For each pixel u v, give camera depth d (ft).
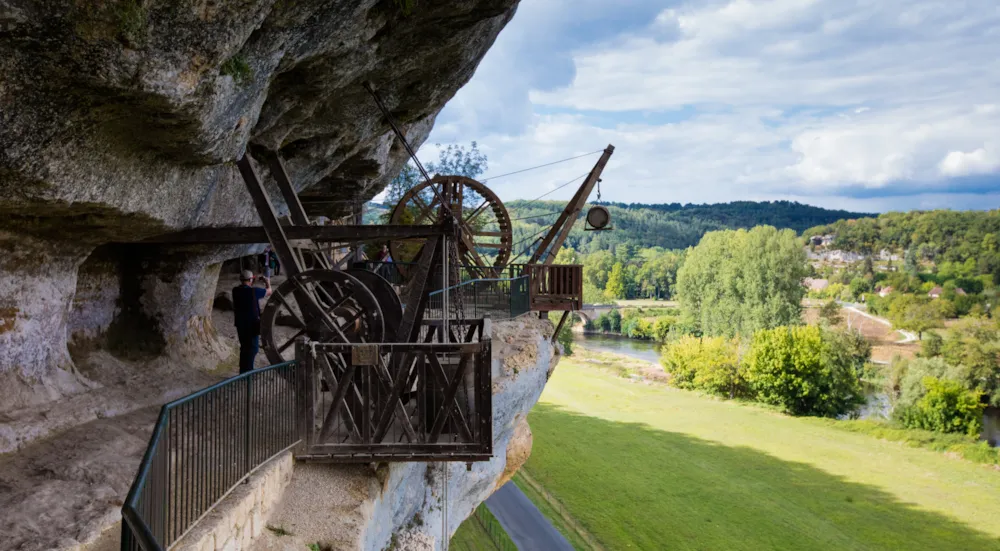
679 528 96.37
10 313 19.71
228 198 27.58
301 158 32.63
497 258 67.56
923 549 93.45
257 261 65.10
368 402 20.61
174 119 16.30
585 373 223.92
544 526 93.15
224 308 50.62
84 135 15.34
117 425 21.50
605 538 90.89
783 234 260.21
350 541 17.57
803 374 173.27
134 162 18.12
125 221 20.48
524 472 117.50
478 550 82.74
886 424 163.02
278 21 17.38
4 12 11.51
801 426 160.97
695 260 288.30
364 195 49.03
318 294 32.55
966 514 106.52
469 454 20.49
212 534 14.16
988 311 334.65
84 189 16.98
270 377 18.81
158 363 29.30
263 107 24.41
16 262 19.53
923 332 319.88
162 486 12.92
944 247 511.40
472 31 26.66
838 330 233.96
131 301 29.94
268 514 17.92
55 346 22.13
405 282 61.82
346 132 32.14
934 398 159.12
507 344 37.96
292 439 20.27
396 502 24.79
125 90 14.24
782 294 250.37
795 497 112.37
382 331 25.17
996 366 206.49
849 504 109.91
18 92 13.07
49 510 14.90
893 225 580.30
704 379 194.29
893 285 433.07
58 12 12.11
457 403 20.84
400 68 27.12
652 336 339.98
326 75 23.93
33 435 18.85
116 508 15.39
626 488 112.16
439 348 20.48
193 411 14.56
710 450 138.31
